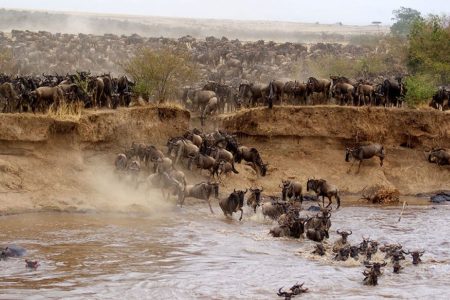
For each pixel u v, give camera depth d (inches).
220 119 4726.9
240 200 3447.3
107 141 4023.1
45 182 3592.5
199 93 4751.5
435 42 6766.7
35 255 2650.1
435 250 2925.7
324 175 4488.2
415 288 2361.0
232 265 2603.3
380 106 4854.8
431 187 4562.0
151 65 4697.3
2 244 2775.6
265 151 4611.2
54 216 3339.1
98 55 7485.2
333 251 2802.7
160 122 4379.9
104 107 4242.1
